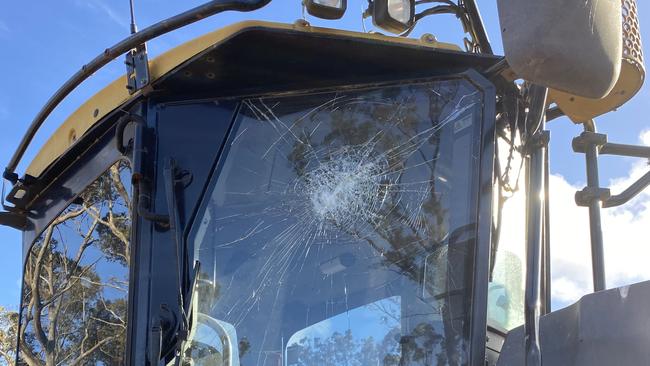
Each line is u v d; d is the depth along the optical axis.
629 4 2.85
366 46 2.49
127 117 2.60
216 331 2.36
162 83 2.61
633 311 2.16
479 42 2.74
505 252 2.66
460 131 2.48
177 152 2.56
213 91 2.63
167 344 2.31
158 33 2.56
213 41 2.52
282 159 2.55
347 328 2.37
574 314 2.33
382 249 2.42
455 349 2.28
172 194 2.47
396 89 2.57
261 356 2.36
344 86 2.60
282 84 2.62
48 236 3.23
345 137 2.55
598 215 3.00
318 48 2.51
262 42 2.48
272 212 2.49
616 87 2.91
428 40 2.53
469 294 2.31
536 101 2.39
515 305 2.69
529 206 2.30
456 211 2.40
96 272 2.81
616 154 3.15
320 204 2.49
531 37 1.95
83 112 2.96
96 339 2.74
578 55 1.97
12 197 3.38
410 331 2.33
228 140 2.58
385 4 2.55
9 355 3.53
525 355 2.13
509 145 2.50
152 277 2.41
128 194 2.65
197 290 2.38
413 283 2.37
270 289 2.42
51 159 3.15
